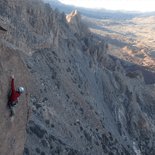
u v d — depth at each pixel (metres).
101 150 80.88
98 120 89.75
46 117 69.56
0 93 23.56
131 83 130.62
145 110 128.38
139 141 107.81
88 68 110.44
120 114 109.62
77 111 84.44
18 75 26.75
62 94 82.81
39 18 89.44
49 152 61.00
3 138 24.75
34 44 83.12
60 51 96.12
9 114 24.78
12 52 26.02
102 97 109.19
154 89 142.25
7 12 79.19
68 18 138.50
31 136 59.62
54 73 84.62
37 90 72.88
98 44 127.62
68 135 72.38
